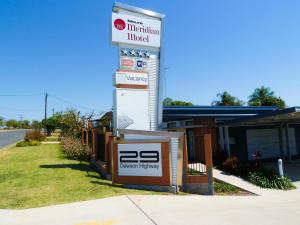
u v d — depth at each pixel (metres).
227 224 6.30
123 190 9.45
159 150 9.98
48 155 19.00
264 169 12.98
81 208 7.20
